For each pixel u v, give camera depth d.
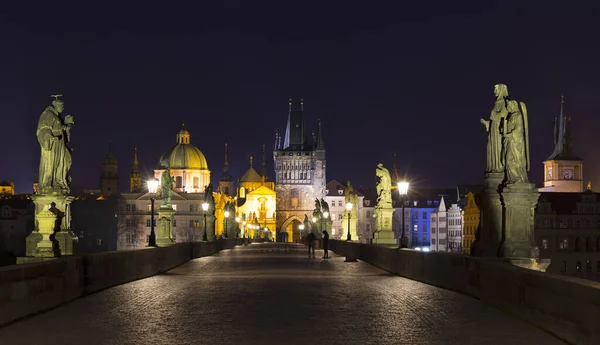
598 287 14.77
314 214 111.75
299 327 19.11
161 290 28.78
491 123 27.39
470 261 25.91
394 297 25.95
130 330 18.59
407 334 17.98
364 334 18.03
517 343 16.48
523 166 25.80
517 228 25.56
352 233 81.38
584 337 15.25
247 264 50.34
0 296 19.03
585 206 159.88
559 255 156.38
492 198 26.78
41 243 27.16
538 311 18.42
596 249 159.88
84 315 21.27
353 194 79.94
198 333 18.17
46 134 28.94
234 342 16.97
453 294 26.69
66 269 24.53
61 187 29.03
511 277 20.84
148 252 37.88
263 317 20.89
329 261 55.19
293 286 30.75
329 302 24.52
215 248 76.12
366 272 40.88
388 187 54.53
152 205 43.72
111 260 30.53
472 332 18.03
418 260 34.06
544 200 157.75
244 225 165.88
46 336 17.70
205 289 29.30
